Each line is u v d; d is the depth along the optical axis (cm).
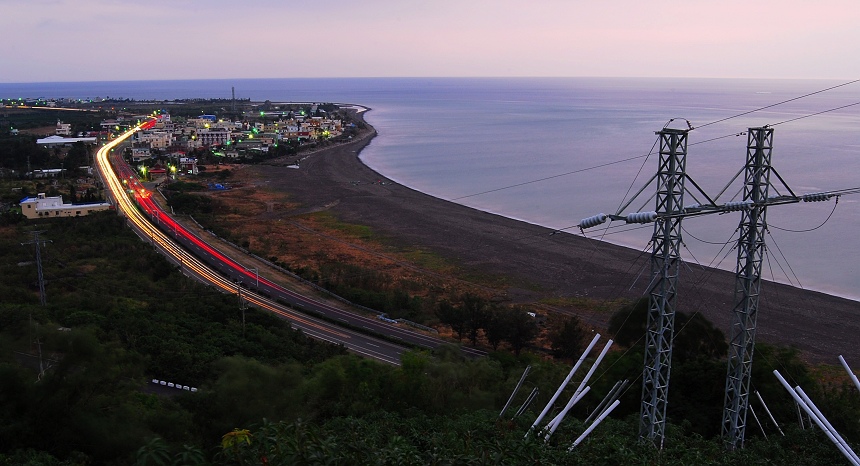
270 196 13875
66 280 6419
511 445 1994
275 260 8644
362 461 1571
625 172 16225
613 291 7594
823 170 14775
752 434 3553
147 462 1476
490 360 4578
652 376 3256
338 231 10750
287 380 3606
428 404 3669
